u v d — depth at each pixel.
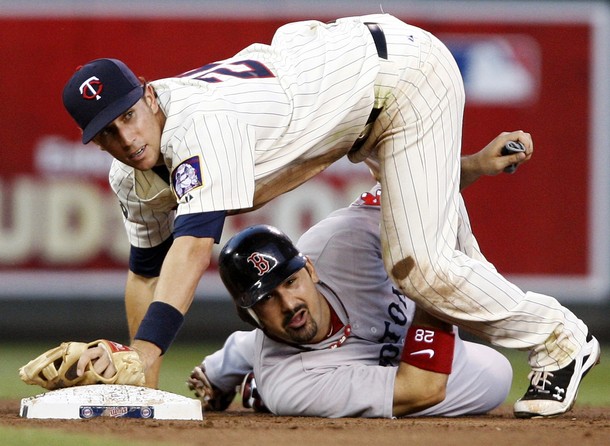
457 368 18.67
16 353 41.41
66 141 44.19
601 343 45.34
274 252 17.52
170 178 16.31
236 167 15.74
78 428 14.79
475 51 44.31
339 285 18.42
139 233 19.50
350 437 14.52
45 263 44.38
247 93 16.44
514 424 16.83
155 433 14.42
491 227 44.59
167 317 15.59
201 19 44.06
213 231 15.58
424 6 44.28
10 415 17.64
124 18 44.06
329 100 17.12
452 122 18.23
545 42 44.47
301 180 17.75
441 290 17.62
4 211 44.16
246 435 14.50
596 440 14.50
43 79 44.19
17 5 44.06
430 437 14.62
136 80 16.02
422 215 17.61
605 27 44.59
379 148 18.17
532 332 18.03
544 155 44.56
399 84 17.75
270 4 44.06
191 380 21.08
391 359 18.81
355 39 17.81
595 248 44.72
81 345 15.93
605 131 44.59
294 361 18.25
